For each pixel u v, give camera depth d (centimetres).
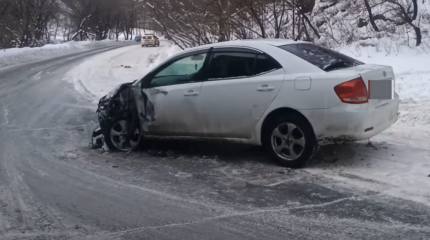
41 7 4731
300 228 452
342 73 586
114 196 558
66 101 1333
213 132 667
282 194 541
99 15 6950
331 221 463
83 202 542
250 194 546
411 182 555
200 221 478
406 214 471
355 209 489
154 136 722
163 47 4516
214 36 1628
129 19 8044
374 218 465
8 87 1698
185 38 1723
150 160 703
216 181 596
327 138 592
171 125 697
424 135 755
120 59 3041
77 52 4306
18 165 699
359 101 578
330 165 632
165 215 497
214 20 1584
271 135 629
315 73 598
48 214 509
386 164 624
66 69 2422
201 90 666
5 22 4253
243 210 500
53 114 1130
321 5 1808
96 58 3262
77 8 6569
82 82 1806
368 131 591
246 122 639
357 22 1638
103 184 603
